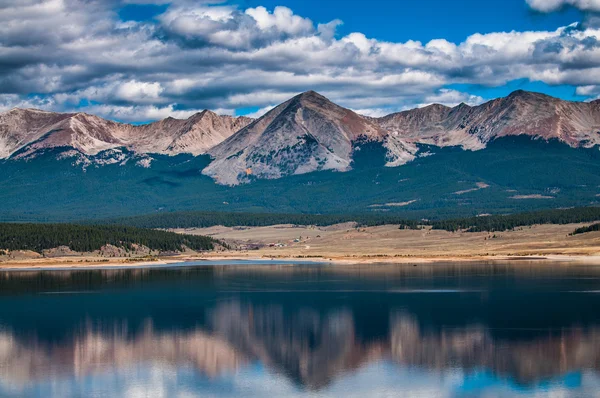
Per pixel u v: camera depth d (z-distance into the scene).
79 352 171.00
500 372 150.00
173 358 165.38
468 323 195.38
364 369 154.62
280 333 188.75
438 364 156.75
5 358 165.50
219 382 147.50
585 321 195.25
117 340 182.50
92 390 142.62
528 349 166.88
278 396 138.25
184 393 140.75
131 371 155.12
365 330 189.88
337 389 142.00
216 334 188.75
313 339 181.62
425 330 188.12
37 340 182.88
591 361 156.62
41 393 140.88
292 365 158.50
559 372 149.38
